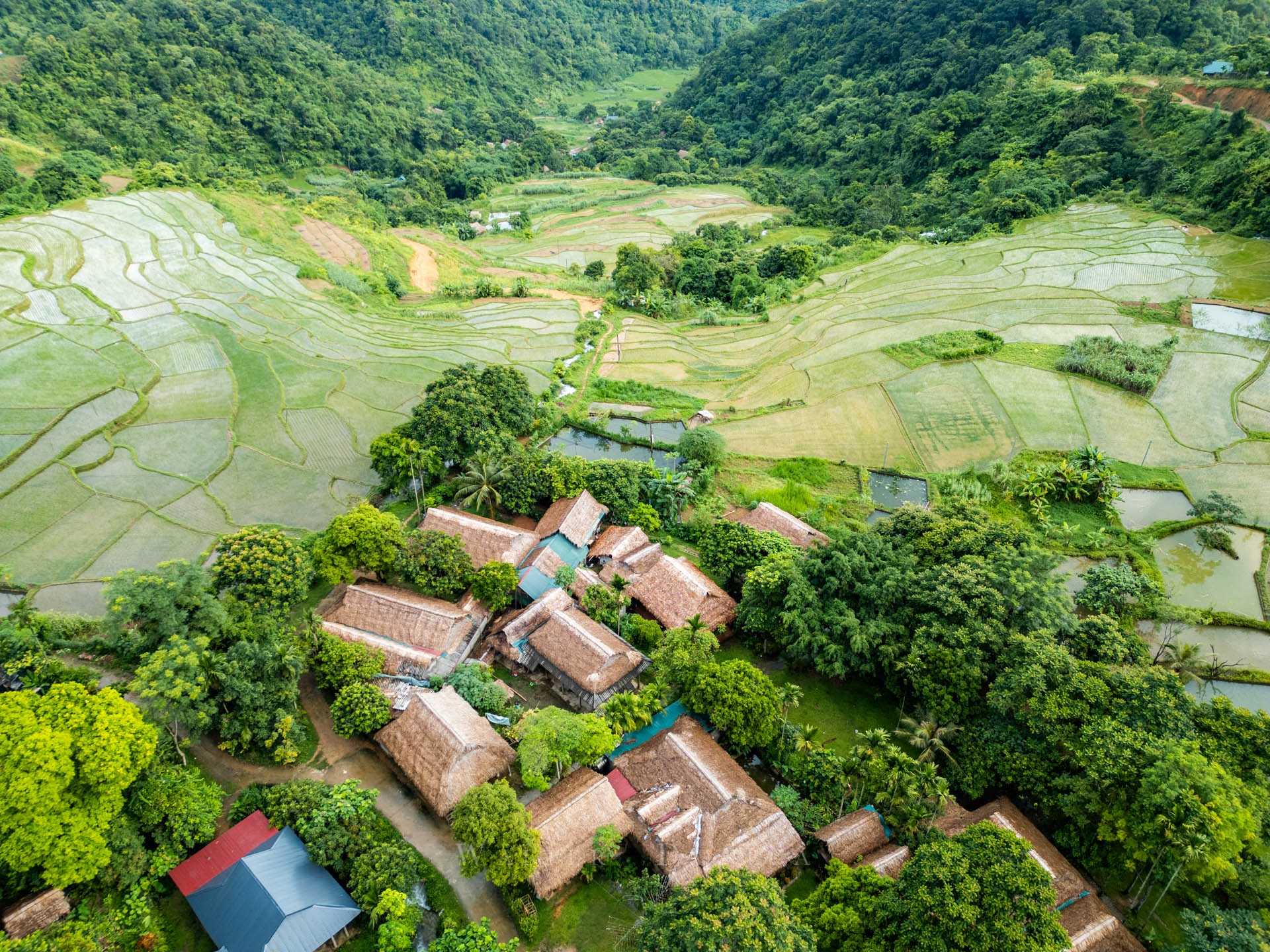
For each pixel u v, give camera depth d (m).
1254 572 57.38
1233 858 32.97
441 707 41.06
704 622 50.75
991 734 39.53
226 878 33.44
